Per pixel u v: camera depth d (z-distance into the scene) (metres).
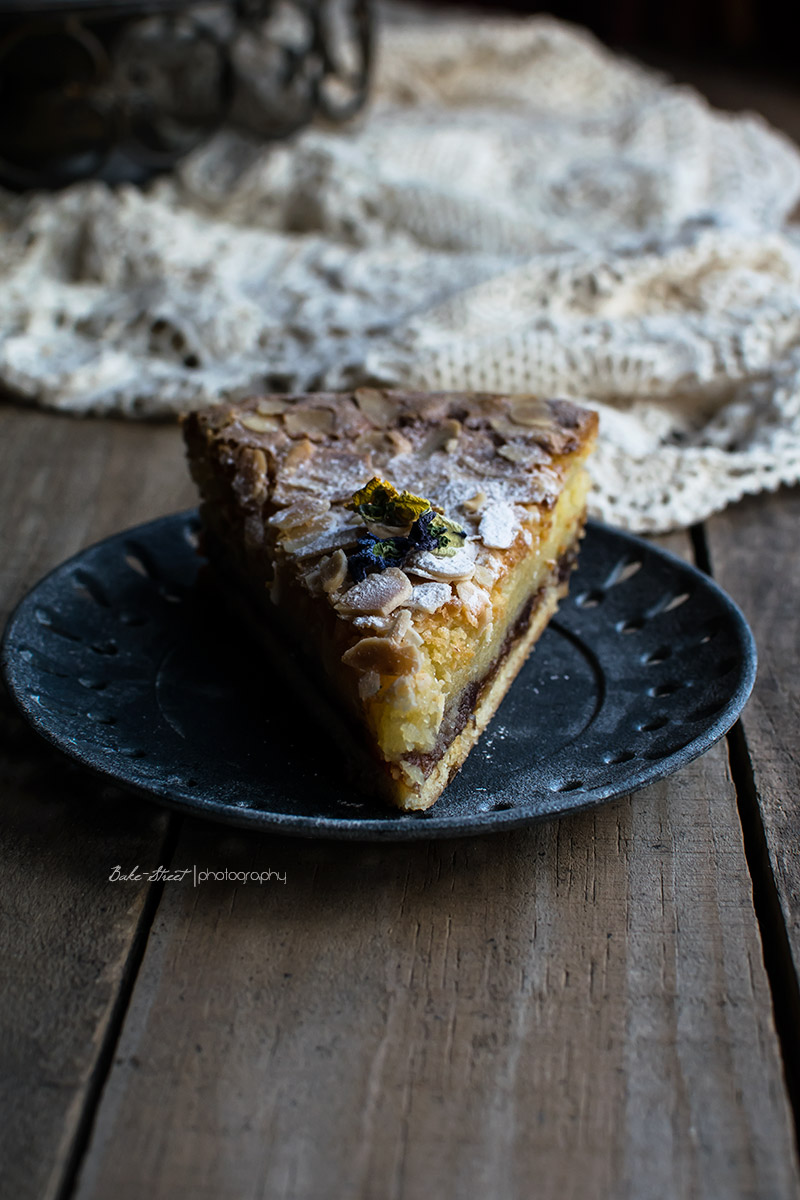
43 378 0.56
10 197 0.66
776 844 0.36
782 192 0.71
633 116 0.80
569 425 0.43
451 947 0.34
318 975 0.33
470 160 0.73
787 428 0.52
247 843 0.36
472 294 0.57
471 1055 0.32
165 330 0.58
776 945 0.35
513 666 0.40
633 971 0.33
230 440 0.43
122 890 0.35
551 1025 0.32
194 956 0.34
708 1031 0.32
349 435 0.43
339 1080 0.32
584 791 0.34
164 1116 0.31
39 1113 0.31
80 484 0.52
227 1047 0.32
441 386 0.54
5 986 0.33
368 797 0.36
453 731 0.37
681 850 0.36
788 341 0.55
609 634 0.42
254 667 0.41
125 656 0.41
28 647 0.40
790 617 0.45
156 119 0.68
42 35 0.59
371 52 0.75
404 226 0.66
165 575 0.45
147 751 0.37
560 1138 0.31
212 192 0.68
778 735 0.40
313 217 0.67
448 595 0.37
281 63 0.75
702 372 0.53
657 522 0.49
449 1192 0.30
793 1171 0.30
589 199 0.70
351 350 0.55
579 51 0.89
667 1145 0.31
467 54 0.88
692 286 0.58
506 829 0.33
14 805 0.37
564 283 0.57
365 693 0.35
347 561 0.38
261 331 0.58
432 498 0.40
